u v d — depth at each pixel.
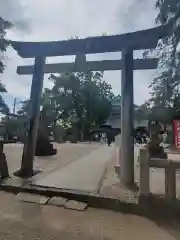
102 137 31.56
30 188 4.52
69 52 5.54
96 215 3.63
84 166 7.21
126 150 4.93
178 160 3.76
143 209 3.78
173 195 3.72
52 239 2.82
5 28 9.38
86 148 14.24
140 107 13.55
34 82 5.88
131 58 5.12
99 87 37.19
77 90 33.59
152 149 6.43
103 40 5.21
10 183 4.80
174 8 5.39
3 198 4.21
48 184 4.80
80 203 4.06
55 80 33.19
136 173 6.22
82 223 3.31
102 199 4.04
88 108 34.84
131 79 5.06
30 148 5.72
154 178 5.63
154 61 5.46
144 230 3.16
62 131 24.50
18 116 18.88
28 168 5.63
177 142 8.24
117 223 3.36
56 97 32.44
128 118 4.99
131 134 4.96
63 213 3.64
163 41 5.58
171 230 3.18
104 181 5.24
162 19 5.64
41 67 5.87
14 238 2.81
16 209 3.72
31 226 3.14
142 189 3.86
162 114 10.51
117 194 4.23
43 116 9.86
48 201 4.09
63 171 6.28
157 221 3.46
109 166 7.39
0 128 17.84
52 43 5.57
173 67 6.17
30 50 5.77
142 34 4.93
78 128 32.78
